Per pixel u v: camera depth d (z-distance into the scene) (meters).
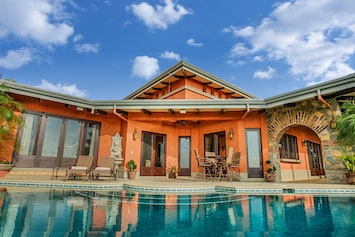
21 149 10.26
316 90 9.22
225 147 12.76
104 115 13.00
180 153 14.50
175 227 3.97
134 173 11.92
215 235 3.60
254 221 4.38
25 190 7.46
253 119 12.18
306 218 4.56
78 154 11.81
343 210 5.20
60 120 11.57
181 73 15.13
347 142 8.59
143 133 13.43
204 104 11.39
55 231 3.59
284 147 12.99
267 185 8.38
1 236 3.33
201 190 8.10
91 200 6.14
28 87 9.95
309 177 15.04
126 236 3.46
